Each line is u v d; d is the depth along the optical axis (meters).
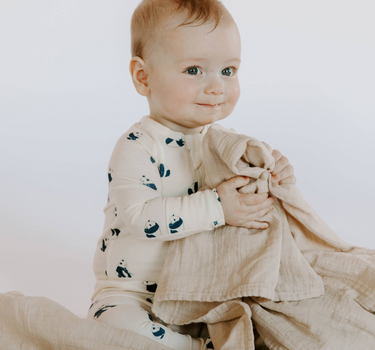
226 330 0.91
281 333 0.86
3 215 2.55
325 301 0.91
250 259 0.93
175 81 1.03
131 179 1.03
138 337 0.87
